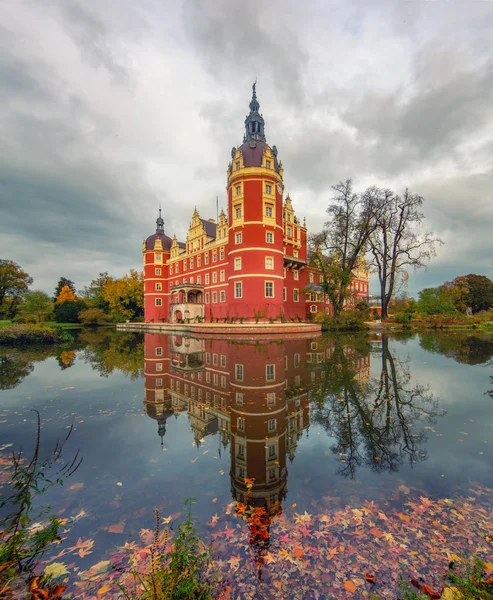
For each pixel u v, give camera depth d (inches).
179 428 225.1
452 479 150.9
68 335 995.3
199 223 1726.1
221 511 127.1
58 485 147.8
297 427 224.8
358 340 858.8
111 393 326.6
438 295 1863.9
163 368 471.5
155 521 121.0
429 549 104.0
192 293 1749.5
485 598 82.4
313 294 1638.8
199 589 87.3
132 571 94.0
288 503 132.3
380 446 190.1
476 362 483.8
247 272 1205.7
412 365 460.8
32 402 294.0
